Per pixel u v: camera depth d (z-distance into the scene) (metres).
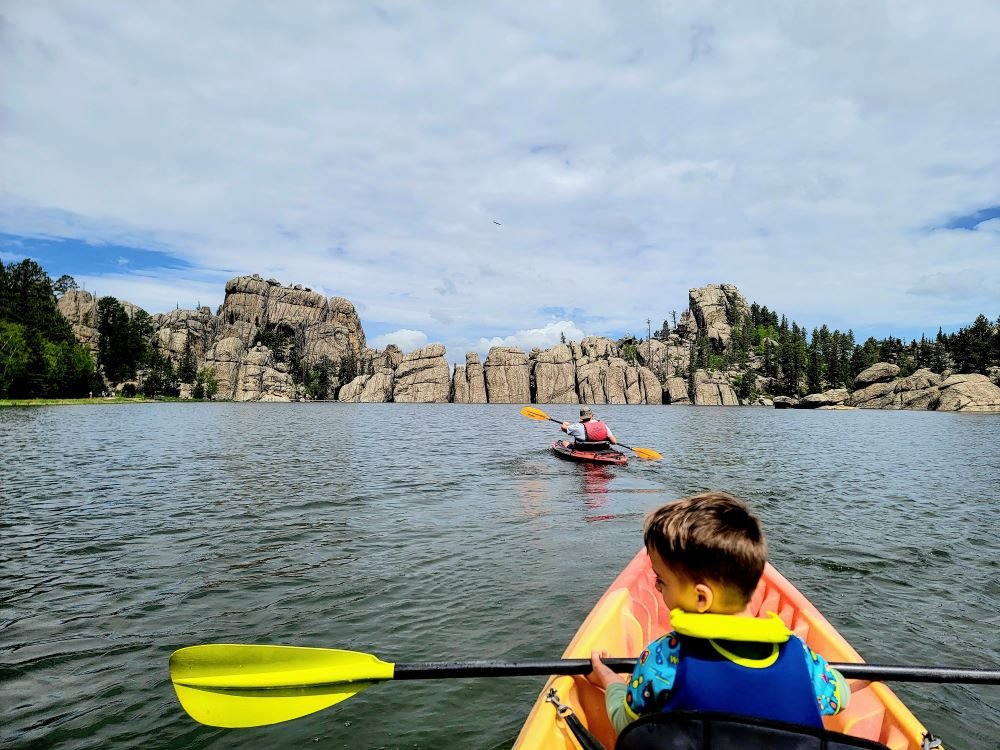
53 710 3.90
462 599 5.74
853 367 134.88
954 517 9.64
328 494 11.02
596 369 132.12
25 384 64.50
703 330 173.12
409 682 4.34
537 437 25.89
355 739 3.63
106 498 10.62
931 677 2.79
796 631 3.94
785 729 1.73
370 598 5.78
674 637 2.07
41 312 75.62
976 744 3.68
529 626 5.13
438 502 10.29
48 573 6.54
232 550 7.36
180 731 3.70
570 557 7.04
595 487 11.87
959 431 35.12
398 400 125.81
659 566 2.12
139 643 4.86
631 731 1.94
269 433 27.58
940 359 121.94
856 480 13.68
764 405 129.00
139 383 98.81
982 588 6.27
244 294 138.88
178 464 15.43
